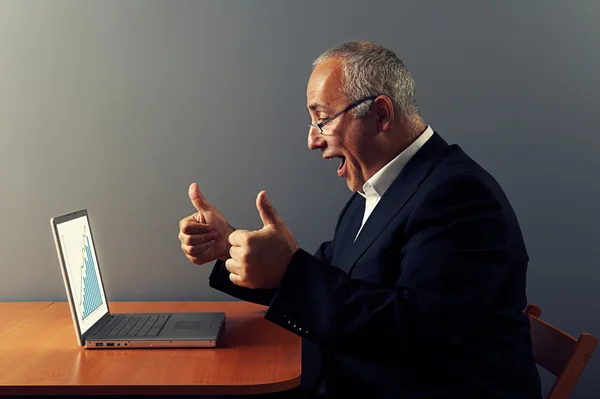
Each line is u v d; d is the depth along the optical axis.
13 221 2.14
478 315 1.22
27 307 1.90
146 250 2.17
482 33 2.16
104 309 1.66
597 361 2.21
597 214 2.20
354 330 1.18
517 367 1.31
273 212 1.27
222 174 2.16
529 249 2.21
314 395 1.54
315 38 2.14
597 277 2.21
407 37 2.15
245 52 2.14
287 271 1.23
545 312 2.22
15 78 2.10
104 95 2.12
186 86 2.14
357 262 1.39
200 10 2.12
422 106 2.17
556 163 2.19
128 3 2.11
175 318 1.64
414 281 1.23
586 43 2.17
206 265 2.19
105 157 2.14
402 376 1.29
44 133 2.12
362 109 1.38
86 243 1.62
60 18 2.10
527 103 2.18
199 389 1.19
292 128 2.16
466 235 1.25
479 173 1.35
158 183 2.16
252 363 1.33
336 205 2.19
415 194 1.35
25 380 1.21
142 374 1.25
